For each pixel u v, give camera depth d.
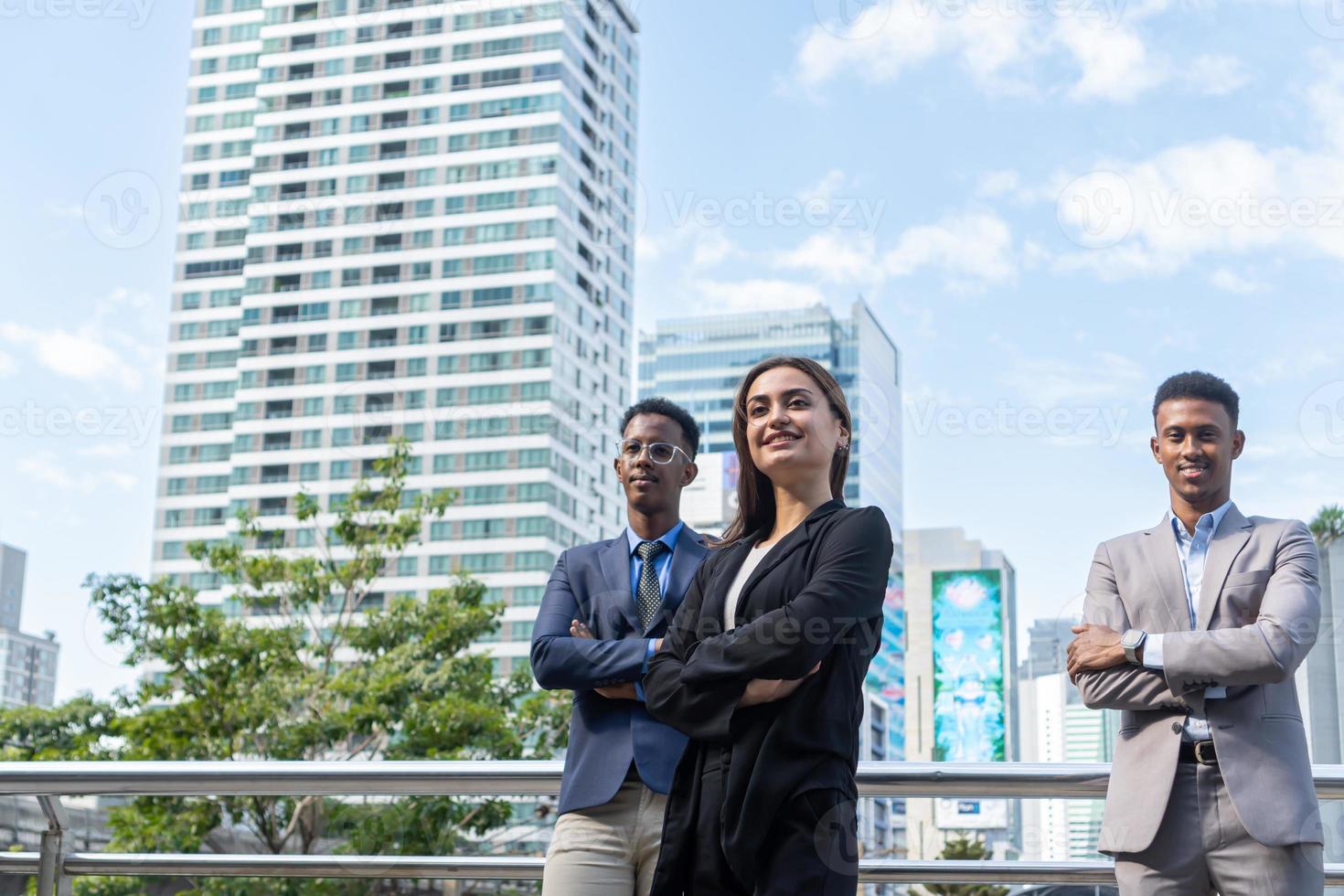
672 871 1.89
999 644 56.72
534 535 71.38
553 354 73.19
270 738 12.85
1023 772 2.41
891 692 57.22
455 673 13.02
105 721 13.40
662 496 2.56
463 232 74.94
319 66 78.06
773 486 2.17
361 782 2.50
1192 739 2.19
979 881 2.59
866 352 77.50
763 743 1.83
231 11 80.00
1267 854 2.09
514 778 2.47
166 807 10.52
